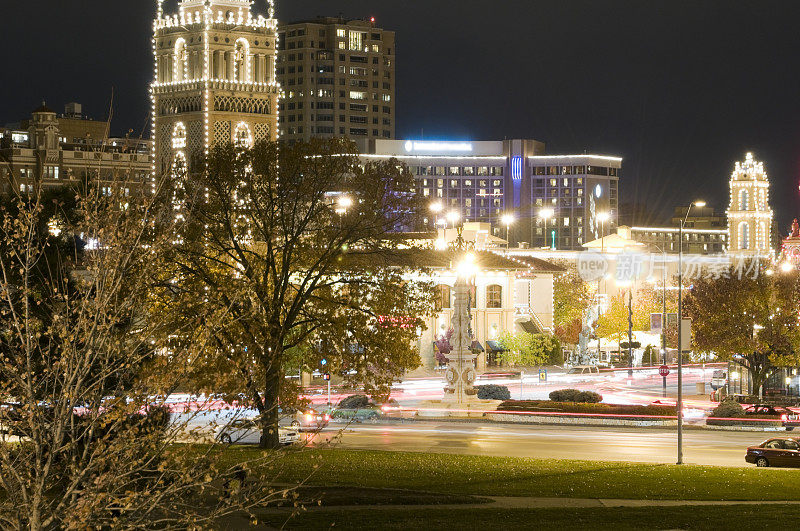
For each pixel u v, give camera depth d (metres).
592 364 178.75
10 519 27.02
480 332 178.50
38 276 47.00
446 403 110.94
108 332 28.45
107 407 29.19
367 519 43.22
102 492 27.81
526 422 100.88
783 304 125.50
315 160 74.56
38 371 33.09
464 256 117.50
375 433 87.94
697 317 135.38
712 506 49.25
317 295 80.31
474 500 49.81
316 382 139.62
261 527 40.78
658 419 99.31
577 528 42.03
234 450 61.88
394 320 76.12
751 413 104.38
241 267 76.94
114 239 29.80
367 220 74.62
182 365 29.70
